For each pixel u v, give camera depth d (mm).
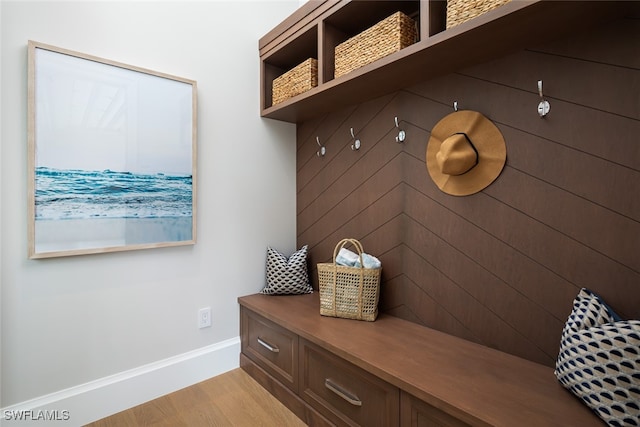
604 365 917
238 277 2160
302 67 1922
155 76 1752
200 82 1957
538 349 1271
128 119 1661
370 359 1292
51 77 1443
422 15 1294
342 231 2109
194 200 1905
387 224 1827
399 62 1398
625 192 1077
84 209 1540
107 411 1639
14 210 1399
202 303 1994
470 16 1178
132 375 1726
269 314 1833
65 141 1482
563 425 897
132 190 1680
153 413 1665
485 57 1356
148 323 1784
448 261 1555
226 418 1629
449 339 1493
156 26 1780
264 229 2299
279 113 2180
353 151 2020
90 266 1594
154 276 1802
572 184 1186
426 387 1091
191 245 1938
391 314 1822
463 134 1442
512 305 1344
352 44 1629
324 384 1513
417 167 1672
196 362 1958
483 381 1130
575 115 1175
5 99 1374
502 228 1368
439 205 1586
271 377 1856
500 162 1367
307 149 2381
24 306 1428
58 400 1507
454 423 1011
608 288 1110
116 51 1644
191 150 1890
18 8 1392
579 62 1159
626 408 863
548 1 960
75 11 1528
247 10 2182
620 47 1074
